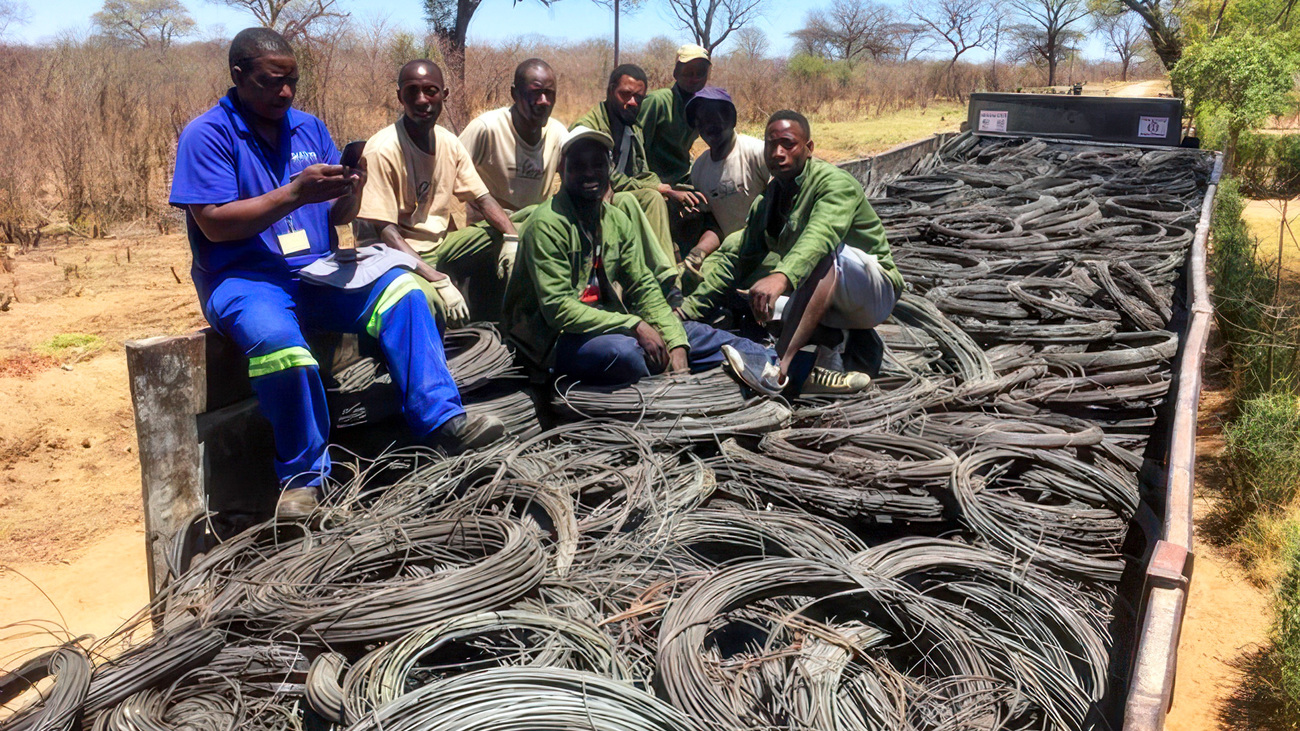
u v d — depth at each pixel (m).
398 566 3.27
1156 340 5.40
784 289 4.35
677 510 3.48
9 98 13.83
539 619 2.79
